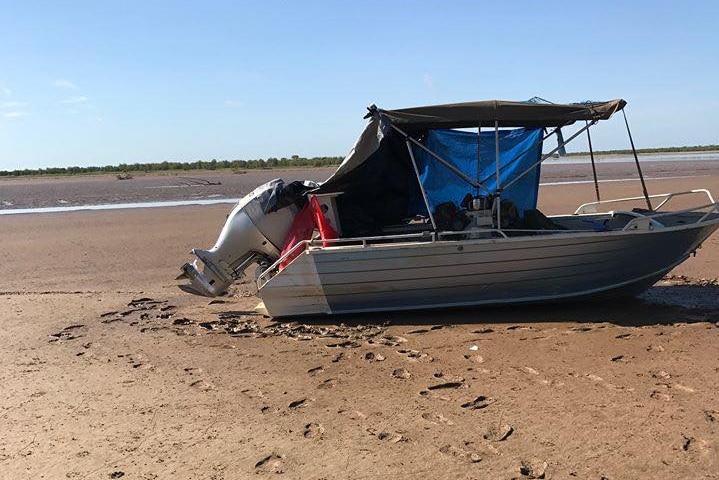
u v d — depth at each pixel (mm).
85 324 8680
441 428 4961
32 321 8891
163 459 4707
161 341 7766
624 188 27234
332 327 7961
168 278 11586
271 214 8461
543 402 5332
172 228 17750
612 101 7746
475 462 4406
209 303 9758
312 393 5852
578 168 49344
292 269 7926
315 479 4305
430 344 7078
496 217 8133
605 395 5406
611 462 4316
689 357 6219
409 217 9000
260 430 5117
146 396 5977
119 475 4500
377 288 7953
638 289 8367
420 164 8969
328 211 8180
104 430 5250
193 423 5320
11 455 4863
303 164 78000
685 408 5074
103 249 14703
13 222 20688
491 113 7703
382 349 7000
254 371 6527
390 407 5422
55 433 5227
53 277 11891
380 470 4375
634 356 6328
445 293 7977
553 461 4363
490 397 5508
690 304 8266
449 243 7551
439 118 7664
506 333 7316
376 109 7586
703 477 4086
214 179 48406
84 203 28625
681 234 7871
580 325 7492
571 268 7863
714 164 51719
